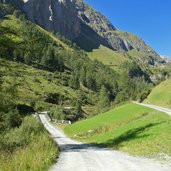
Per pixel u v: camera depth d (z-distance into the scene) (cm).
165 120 4450
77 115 17100
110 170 1756
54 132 8494
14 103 2839
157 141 3117
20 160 1889
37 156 2080
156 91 10356
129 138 3988
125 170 1736
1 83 2753
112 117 7381
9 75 2805
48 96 19662
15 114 4891
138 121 5262
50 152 2603
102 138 5106
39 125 5106
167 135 3262
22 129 4391
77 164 2105
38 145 2870
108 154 2911
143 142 3334
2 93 2742
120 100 18762
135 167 1842
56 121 12288
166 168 1772
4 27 2595
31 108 15325
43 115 14225
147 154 2594
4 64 2736
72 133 7519
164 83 10738
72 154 3006
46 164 2022
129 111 7469
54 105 18150
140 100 10662
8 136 3834
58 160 2417
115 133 4988
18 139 3769
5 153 2236
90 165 2019
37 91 19625
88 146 4331
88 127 7250
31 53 2833
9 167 1669
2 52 2680
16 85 2802
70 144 4828
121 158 2438
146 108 7406
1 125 3788
